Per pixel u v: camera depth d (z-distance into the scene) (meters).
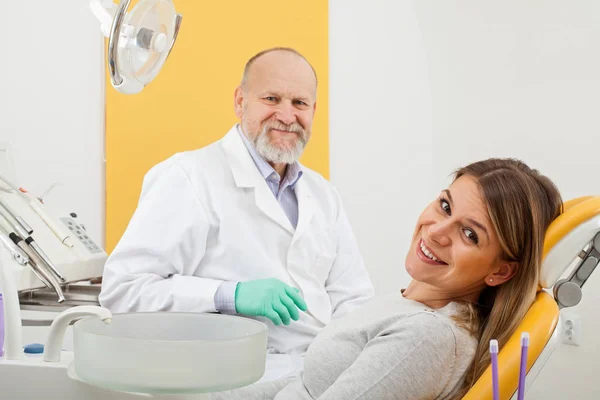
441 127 2.69
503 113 2.53
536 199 1.04
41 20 2.71
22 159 2.73
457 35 2.62
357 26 2.75
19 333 0.92
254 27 2.71
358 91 2.75
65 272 1.80
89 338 0.69
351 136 2.77
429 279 1.10
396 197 2.77
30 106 2.73
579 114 2.33
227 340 0.68
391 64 2.74
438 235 1.08
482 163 1.11
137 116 2.73
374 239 2.78
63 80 2.72
